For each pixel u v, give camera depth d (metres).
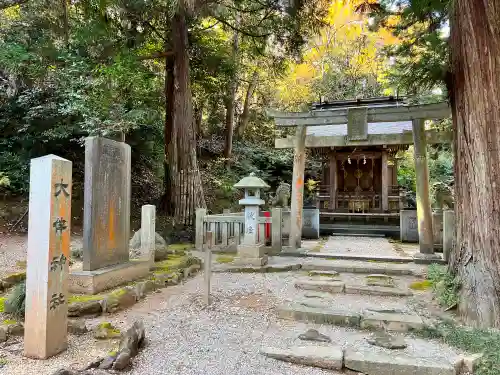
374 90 18.58
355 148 12.83
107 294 4.34
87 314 3.91
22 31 9.99
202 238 8.20
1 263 6.29
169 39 10.92
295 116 8.23
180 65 10.63
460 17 4.12
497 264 3.74
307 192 15.83
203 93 14.62
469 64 4.00
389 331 3.70
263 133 19.45
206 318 3.98
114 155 5.14
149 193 13.40
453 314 4.06
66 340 3.02
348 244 9.66
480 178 3.91
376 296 4.91
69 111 9.33
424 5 5.15
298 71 18.97
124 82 9.45
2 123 10.96
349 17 16.73
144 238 5.91
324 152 13.41
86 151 4.71
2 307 3.88
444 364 2.85
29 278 2.88
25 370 2.62
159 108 12.95
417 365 2.83
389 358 2.95
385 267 6.43
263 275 6.13
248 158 17.44
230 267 6.44
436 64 4.82
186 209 10.33
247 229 6.76
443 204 8.50
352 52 18.41
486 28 3.88
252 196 6.90
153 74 11.36
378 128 11.98
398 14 6.53
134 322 3.44
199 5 9.27
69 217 3.09
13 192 10.74
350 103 13.53
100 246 4.75
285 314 4.06
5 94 10.56
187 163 10.55
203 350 3.16
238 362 2.96
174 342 3.31
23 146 11.00
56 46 9.63
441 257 7.03
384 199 12.44
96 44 9.10
